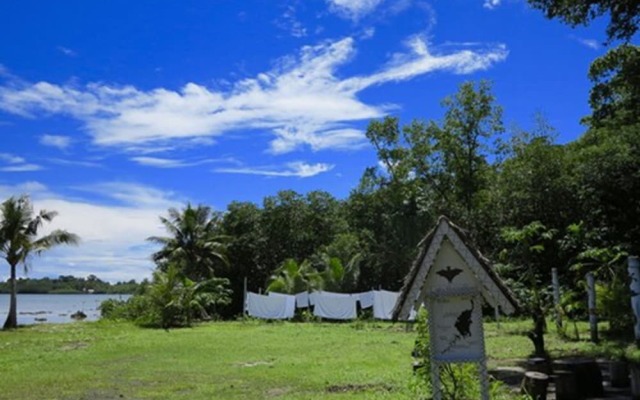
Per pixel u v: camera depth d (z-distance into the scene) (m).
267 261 46.00
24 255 31.22
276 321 31.17
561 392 8.73
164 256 39.81
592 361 9.09
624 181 23.69
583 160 26.17
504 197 28.91
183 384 11.06
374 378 10.84
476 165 37.09
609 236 23.27
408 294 5.48
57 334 24.08
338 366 12.83
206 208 41.62
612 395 9.03
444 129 37.19
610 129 27.59
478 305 5.34
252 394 9.90
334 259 35.50
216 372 12.55
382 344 17.72
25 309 71.25
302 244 46.72
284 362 13.88
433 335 5.45
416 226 37.06
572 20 15.92
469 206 36.41
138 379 11.82
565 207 26.72
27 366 14.04
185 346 18.11
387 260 37.22
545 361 10.09
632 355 12.62
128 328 26.78
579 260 21.02
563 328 17.16
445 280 5.44
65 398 9.97
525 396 7.95
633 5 14.98
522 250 14.48
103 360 15.01
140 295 32.84
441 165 38.22
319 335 21.56
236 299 44.88
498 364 12.62
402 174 38.94
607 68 23.98
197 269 40.28
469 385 7.26
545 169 27.77
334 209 48.25
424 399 8.21
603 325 20.20
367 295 30.45
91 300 107.62
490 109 36.44
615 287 16.31
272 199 47.78
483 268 5.27
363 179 42.44
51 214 31.91
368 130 39.16
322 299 31.20
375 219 41.41
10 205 30.80
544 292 14.41
